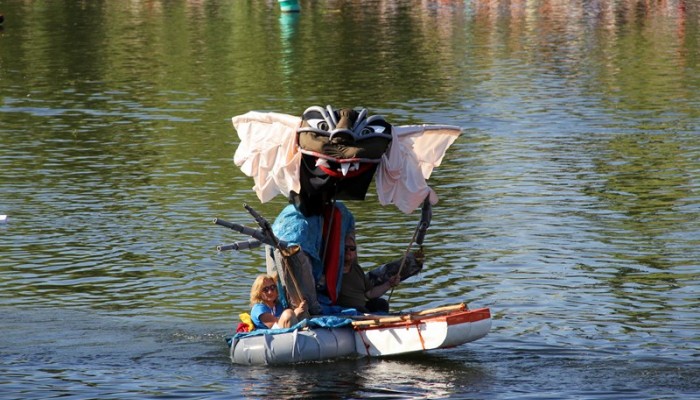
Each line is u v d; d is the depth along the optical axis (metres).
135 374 30.50
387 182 32.56
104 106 77.31
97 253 42.88
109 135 67.12
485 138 66.00
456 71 94.88
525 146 63.69
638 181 55.00
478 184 54.59
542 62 101.12
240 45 115.12
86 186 54.16
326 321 31.83
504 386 29.38
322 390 29.14
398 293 38.34
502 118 72.56
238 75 92.50
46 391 29.11
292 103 78.69
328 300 33.50
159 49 110.94
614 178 55.66
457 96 81.50
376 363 31.39
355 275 34.03
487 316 31.53
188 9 159.25
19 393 28.95
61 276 39.97
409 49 111.50
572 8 158.88
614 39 120.12
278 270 32.66
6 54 105.88
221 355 32.19
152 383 29.75
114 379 30.08
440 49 111.50
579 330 34.19
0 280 39.44
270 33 127.56
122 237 45.12
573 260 41.88
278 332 31.39
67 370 30.80
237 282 39.59
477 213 49.06
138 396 28.73
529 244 44.06
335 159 31.64
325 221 33.47
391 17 147.38
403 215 48.97
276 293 32.84
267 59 103.00
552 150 62.53
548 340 33.25
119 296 37.78
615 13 151.12
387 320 31.67
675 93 82.81
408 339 31.30
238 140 65.50
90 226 46.78
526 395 28.67
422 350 31.69
